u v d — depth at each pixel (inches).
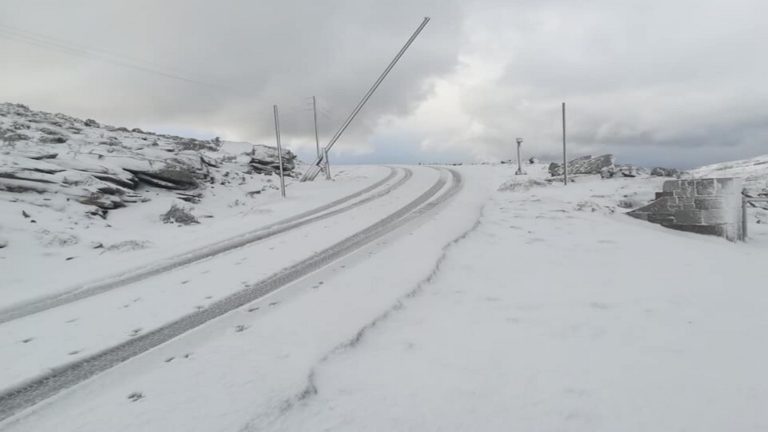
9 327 201.3
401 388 128.6
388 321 187.2
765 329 167.3
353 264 294.2
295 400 122.4
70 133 807.1
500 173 1130.0
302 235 430.3
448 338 166.2
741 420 107.9
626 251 326.0
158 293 249.8
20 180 489.1
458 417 112.9
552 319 183.9
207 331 182.9
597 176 872.3
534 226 442.6
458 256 312.7
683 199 453.1
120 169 639.8
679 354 146.3
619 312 190.5
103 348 171.3
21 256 344.2
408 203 657.0
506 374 135.5
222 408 119.3
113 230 469.4
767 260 297.9
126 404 125.4
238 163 1080.8
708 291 220.4
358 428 109.0
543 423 109.4
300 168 1461.6
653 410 113.2
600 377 131.9
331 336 169.3
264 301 222.2
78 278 292.7
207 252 368.2
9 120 792.9
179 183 708.0
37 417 121.9
